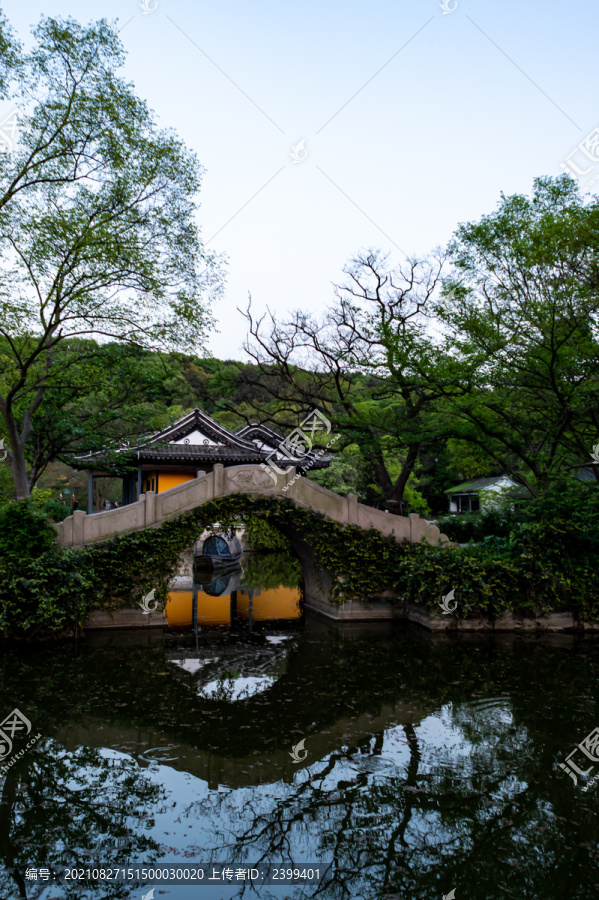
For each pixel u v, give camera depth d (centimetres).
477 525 1656
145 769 607
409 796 554
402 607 1364
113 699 817
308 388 2325
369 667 987
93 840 478
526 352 1226
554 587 1201
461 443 1778
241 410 3694
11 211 1156
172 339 1311
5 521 1114
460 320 1308
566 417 1241
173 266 1282
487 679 912
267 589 1942
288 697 833
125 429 1617
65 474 3456
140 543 1223
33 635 1113
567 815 522
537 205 1279
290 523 1355
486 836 493
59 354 1523
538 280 1240
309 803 542
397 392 1795
